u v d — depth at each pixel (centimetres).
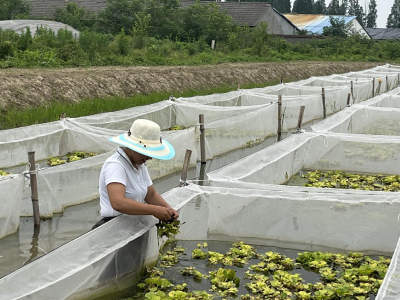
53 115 934
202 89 1520
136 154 356
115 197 346
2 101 964
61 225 546
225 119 858
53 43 1714
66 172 576
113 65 1648
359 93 1503
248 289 412
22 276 331
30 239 509
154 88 1373
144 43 2155
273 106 1019
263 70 1955
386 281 317
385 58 3162
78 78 1209
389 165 773
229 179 544
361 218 489
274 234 505
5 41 1500
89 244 366
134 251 406
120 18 2652
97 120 856
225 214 501
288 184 700
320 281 431
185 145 761
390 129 980
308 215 497
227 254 473
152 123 355
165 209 363
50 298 340
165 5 2708
